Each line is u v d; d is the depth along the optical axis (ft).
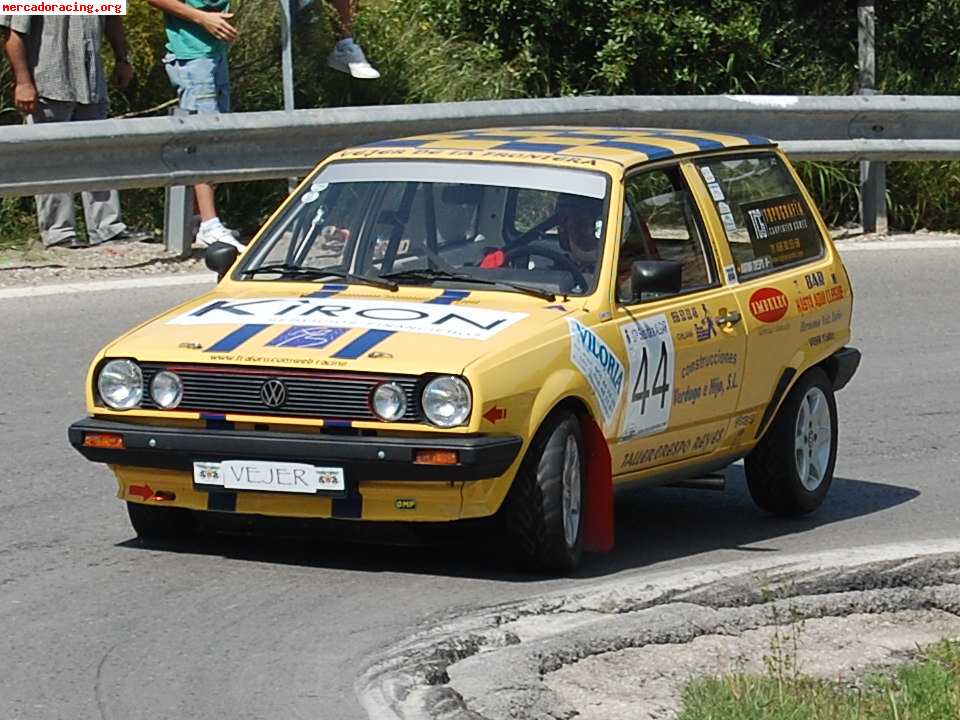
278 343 36.37
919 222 87.35
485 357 35.47
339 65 82.07
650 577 36.96
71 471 45.68
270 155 71.05
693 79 88.89
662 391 39.75
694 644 33.53
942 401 57.67
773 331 43.55
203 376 36.22
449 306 38.17
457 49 89.66
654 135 44.93
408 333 36.55
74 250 71.97
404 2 92.58
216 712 28.78
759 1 93.09
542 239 39.86
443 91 86.84
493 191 40.78
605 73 87.61
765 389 43.42
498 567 38.01
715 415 41.83
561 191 40.50
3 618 33.73
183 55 71.26
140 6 80.33
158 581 36.32
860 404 57.11
